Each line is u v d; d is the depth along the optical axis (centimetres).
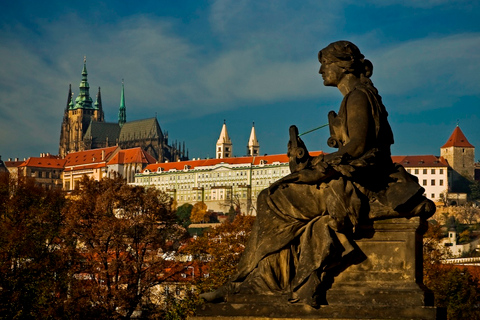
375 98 1498
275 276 1477
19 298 6931
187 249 9081
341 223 1427
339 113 1532
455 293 7519
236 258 8606
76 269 7381
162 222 8262
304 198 1477
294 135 1529
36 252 7681
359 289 1425
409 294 1401
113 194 7888
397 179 1475
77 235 7681
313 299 1413
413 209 1425
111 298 6938
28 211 8531
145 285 7325
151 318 7219
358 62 1566
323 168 1429
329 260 1427
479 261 17150
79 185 8262
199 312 1485
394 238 1437
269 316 1438
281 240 1470
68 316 6781
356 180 1458
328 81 1580
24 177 9569
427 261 7331
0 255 7519
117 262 7169
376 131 1481
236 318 1455
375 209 1438
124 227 7469
